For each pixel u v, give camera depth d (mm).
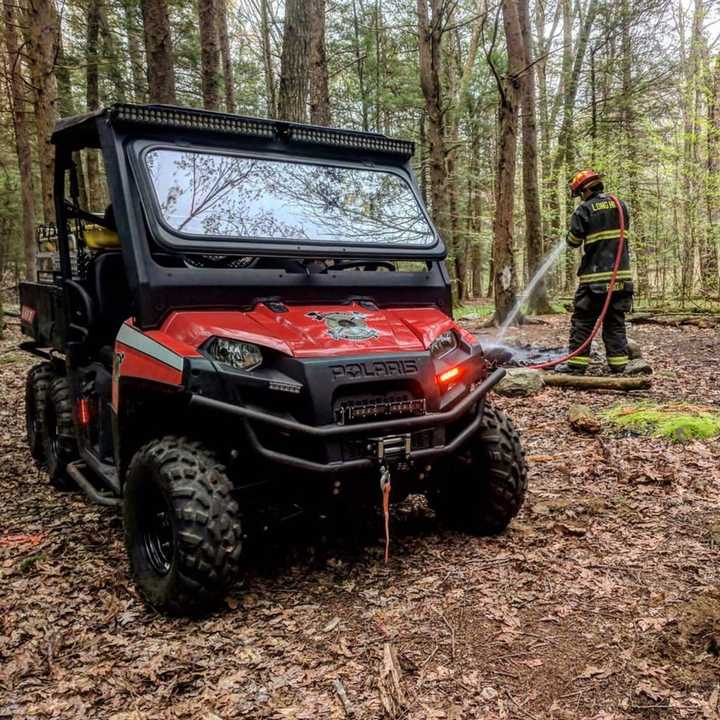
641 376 7293
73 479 4719
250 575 3434
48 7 11117
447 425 3480
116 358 3457
